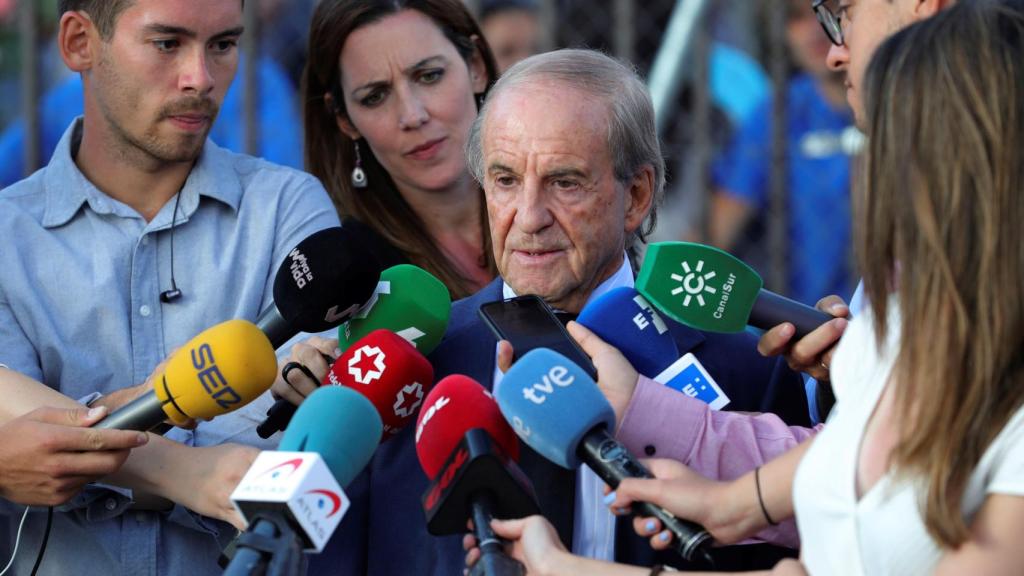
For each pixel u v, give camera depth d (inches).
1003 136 97.7
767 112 289.1
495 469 118.6
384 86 202.1
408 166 203.5
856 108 143.3
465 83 206.8
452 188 205.6
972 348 98.3
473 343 149.2
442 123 203.0
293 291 141.5
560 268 143.9
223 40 165.8
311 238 142.9
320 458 113.6
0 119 300.2
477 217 208.4
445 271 204.5
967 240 98.5
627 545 136.1
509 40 282.4
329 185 210.5
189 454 149.6
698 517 117.0
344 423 120.3
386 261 204.2
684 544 116.3
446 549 137.9
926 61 100.5
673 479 119.0
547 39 283.0
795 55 287.0
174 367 135.4
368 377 136.6
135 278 164.6
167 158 164.7
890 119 101.8
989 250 97.6
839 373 113.1
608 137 142.1
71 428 139.6
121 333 163.0
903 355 101.3
